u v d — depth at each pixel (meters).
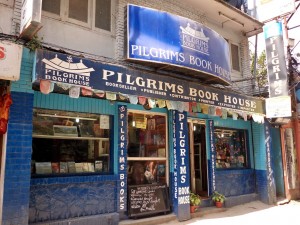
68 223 5.62
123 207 6.54
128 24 6.32
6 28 5.25
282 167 10.77
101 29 6.77
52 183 5.59
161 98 6.17
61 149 6.06
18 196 4.79
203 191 9.05
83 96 6.32
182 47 6.78
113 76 5.49
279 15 10.06
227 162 9.67
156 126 7.74
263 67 14.27
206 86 7.15
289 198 10.45
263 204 9.54
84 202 6.01
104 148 6.68
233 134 10.09
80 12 6.47
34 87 5.42
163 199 7.30
